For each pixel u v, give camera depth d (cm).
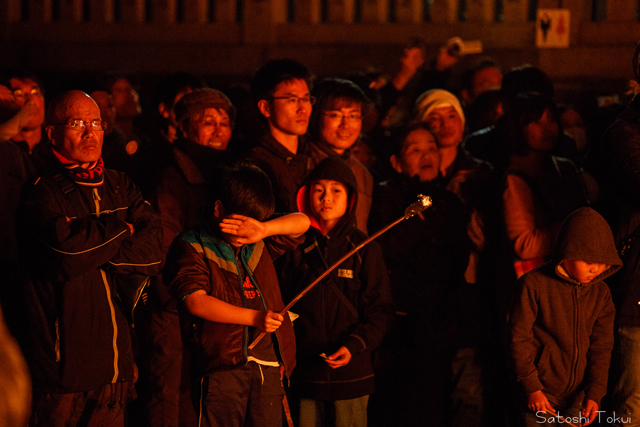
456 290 732
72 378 513
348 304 638
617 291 648
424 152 755
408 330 714
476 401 738
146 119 1384
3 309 556
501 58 1323
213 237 543
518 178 735
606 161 656
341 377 626
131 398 566
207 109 721
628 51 1294
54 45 1420
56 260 500
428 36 1338
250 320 516
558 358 622
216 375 527
